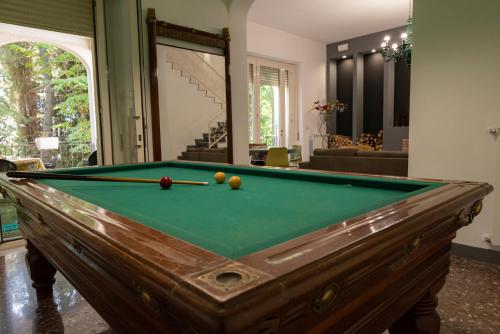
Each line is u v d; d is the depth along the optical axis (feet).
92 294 3.25
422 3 9.25
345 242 2.15
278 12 22.09
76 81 27.43
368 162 13.80
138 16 11.12
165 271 1.76
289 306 1.84
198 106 13.58
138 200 4.42
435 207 3.10
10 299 7.00
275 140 27.32
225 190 5.10
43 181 5.79
